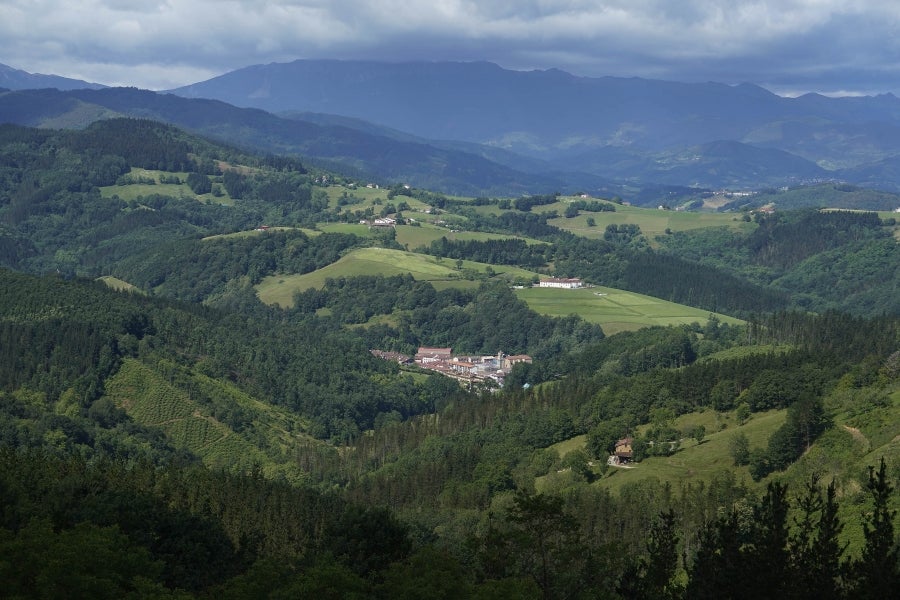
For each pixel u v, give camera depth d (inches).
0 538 3924.7
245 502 6033.5
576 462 7450.8
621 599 3659.0
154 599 3560.5
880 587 3083.2
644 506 5841.5
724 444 7475.4
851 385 7810.0
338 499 6737.2
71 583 3553.2
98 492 5295.3
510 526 4028.1
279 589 3740.2
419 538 5580.7
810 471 6028.5
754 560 3319.4
